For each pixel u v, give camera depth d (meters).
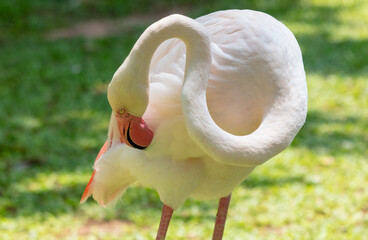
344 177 11.20
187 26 5.36
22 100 15.61
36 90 16.39
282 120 5.68
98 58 19.05
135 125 5.79
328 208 10.02
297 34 21.16
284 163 11.86
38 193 10.80
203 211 10.19
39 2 25.09
